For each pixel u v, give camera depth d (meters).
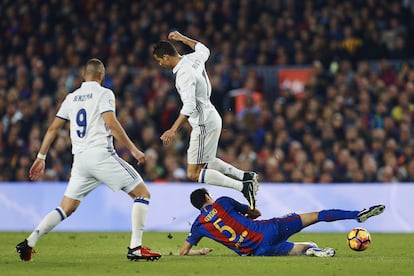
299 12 72.75
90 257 31.94
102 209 52.22
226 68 65.50
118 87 64.81
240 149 58.66
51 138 30.36
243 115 62.28
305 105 62.38
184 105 31.73
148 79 64.75
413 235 47.09
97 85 29.66
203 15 71.56
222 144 60.25
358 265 28.44
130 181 29.45
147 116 62.06
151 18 71.62
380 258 31.22
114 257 31.89
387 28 71.31
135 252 29.55
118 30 70.69
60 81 66.06
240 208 33.09
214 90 63.56
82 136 29.39
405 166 58.44
